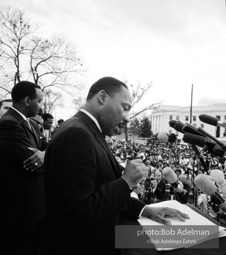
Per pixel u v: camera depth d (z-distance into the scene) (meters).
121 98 1.37
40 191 2.41
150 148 25.59
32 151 2.31
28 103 2.52
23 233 2.36
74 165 1.07
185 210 1.49
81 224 1.06
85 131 1.16
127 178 1.21
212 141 1.61
